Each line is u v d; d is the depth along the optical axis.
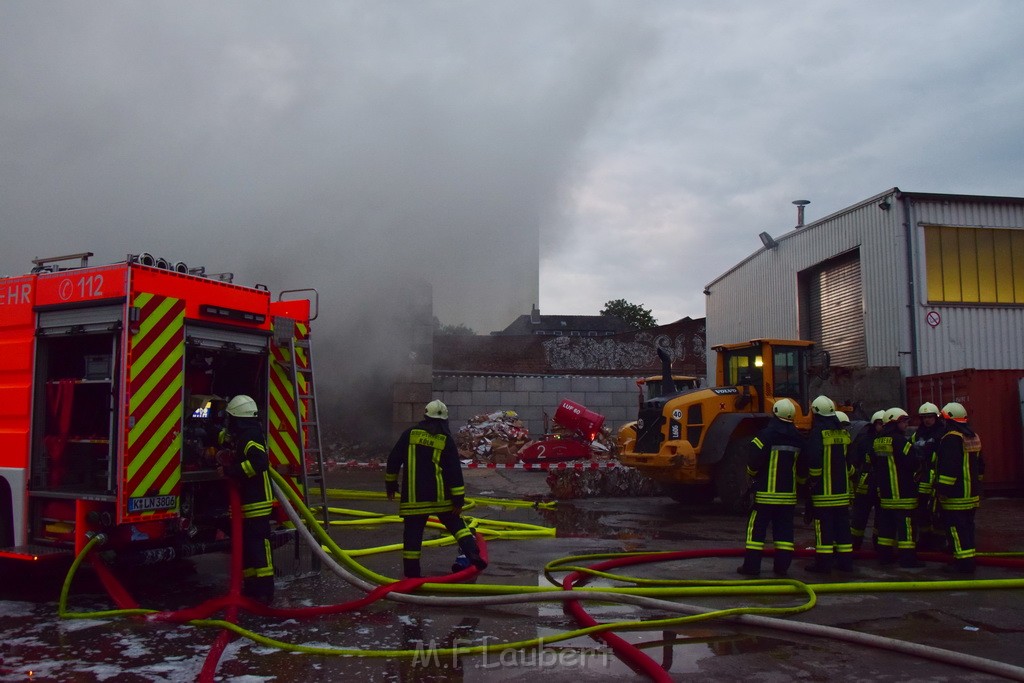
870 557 6.90
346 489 11.61
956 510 6.19
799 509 10.54
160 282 5.17
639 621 4.55
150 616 4.62
